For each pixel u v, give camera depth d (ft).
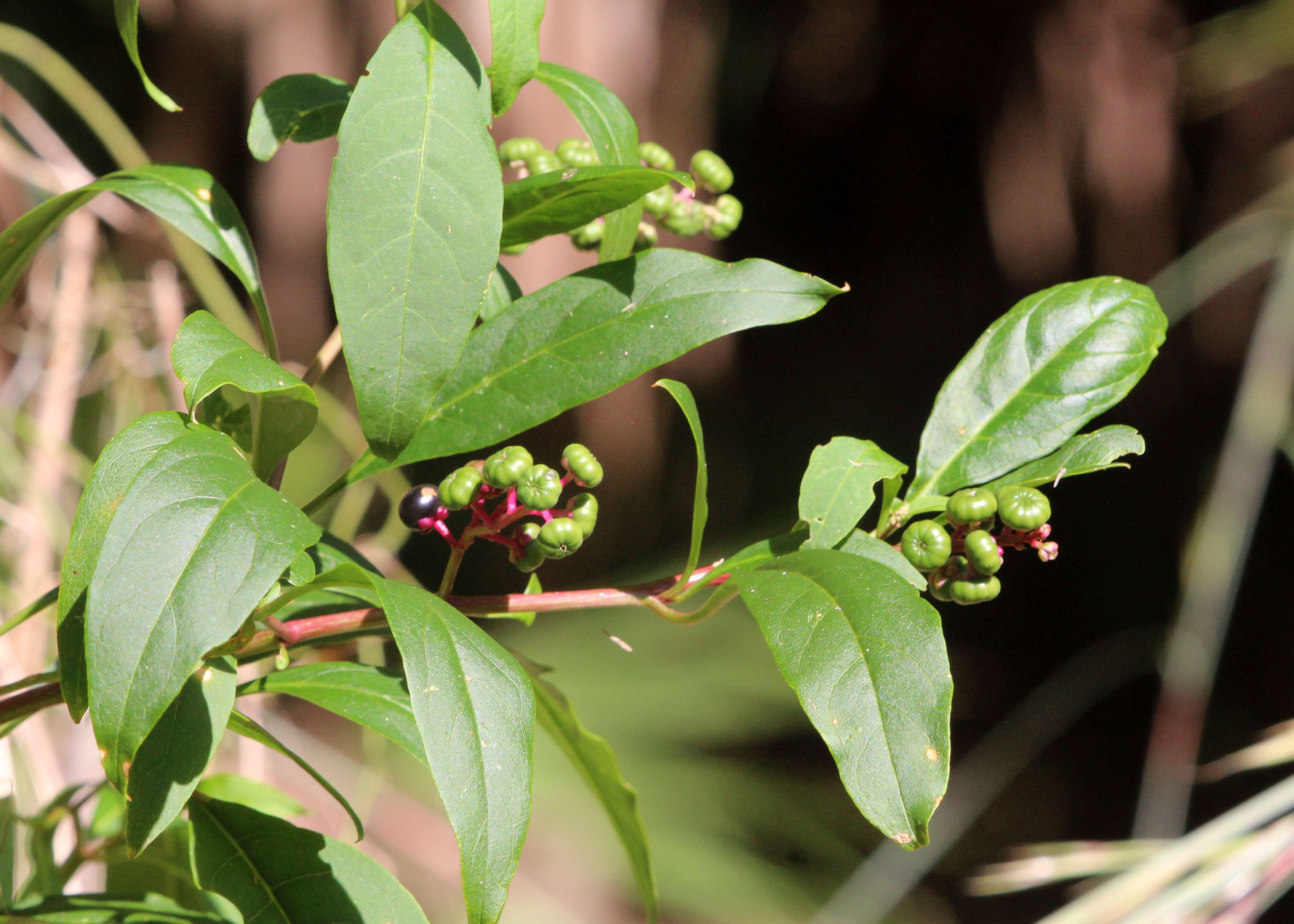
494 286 3.52
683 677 7.55
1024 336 3.46
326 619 3.32
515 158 3.53
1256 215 7.23
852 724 3.20
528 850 7.48
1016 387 3.45
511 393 3.34
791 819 8.01
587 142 3.54
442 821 6.53
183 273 5.42
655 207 3.53
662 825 7.25
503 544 3.32
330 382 6.80
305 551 3.44
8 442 4.44
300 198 8.90
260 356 3.22
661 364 3.33
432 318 3.25
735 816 7.66
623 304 3.35
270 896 3.33
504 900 3.17
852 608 3.24
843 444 3.36
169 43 9.07
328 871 3.34
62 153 4.81
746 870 7.36
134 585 3.13
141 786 3.24
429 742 3.16
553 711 3.51
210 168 9.45
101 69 9.43
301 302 8.98
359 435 5.14
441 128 3.27
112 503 3.16
